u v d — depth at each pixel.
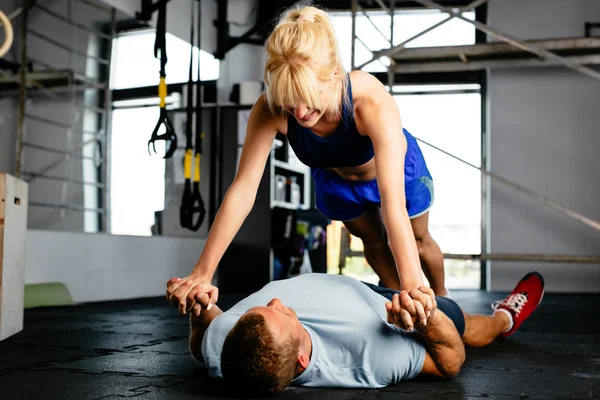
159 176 5.95
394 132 1.68
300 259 6.67
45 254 4.51
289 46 1.42
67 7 5.10
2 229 2.64
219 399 1.50
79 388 1.64
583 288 6.84
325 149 1.89
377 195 2.31
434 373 1.74
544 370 1.99
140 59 5.79
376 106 1.71
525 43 4.98
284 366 1.41
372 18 7.11
